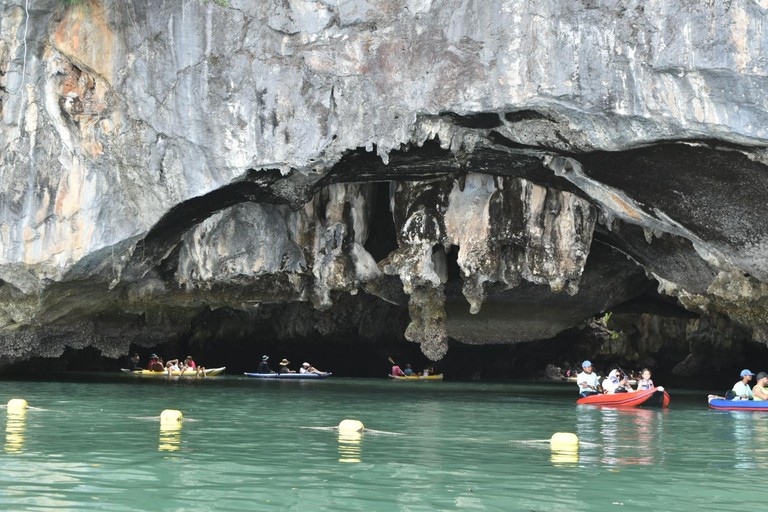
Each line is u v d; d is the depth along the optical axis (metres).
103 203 14.73
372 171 14.66
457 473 6.19
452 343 26.48
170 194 14.12
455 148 13.40
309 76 12.84
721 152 11.68
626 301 23.02
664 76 10.99
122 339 20.52
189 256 17.67
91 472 5.95
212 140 13.42
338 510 4.81
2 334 16.53
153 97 13.66
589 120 11.84
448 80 12.05
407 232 16.52
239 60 13.06
